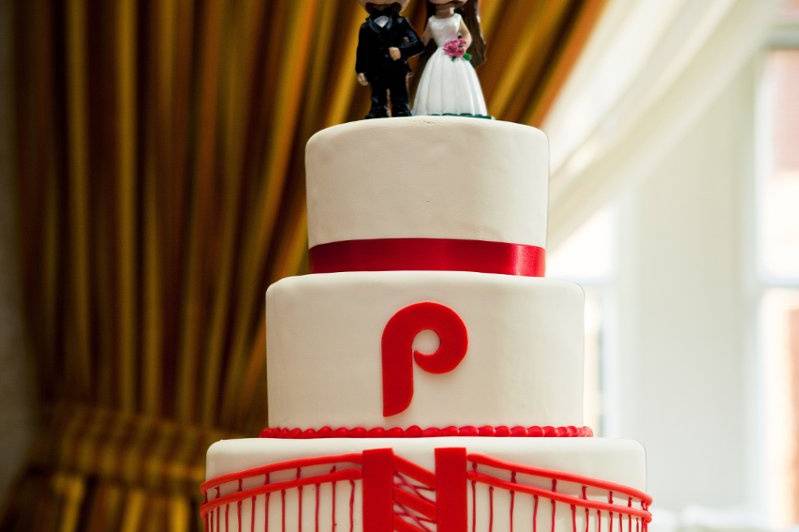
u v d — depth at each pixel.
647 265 3.43
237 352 2.78
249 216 2.79
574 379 1.70
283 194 2.77
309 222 1.80
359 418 1.60
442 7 1.87
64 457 2.77
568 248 3.47
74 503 2.73
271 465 1.55
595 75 2.84
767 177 3.50
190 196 2.81
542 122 2.77
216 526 1.63
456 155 1.66
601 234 3.47
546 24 2.75
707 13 2.79
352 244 1.69
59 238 2.91
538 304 1.64
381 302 1.60
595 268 3.47
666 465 3.38
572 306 1.69
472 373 1.59
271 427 1.74
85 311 2.84
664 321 3.42
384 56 1.80
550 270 3.46
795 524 3.38
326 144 1.73
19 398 2.93
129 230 2.81
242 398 2.78
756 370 3.41
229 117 2.78
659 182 3.45
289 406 1.67
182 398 2.78
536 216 1.76
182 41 2.80
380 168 1.67
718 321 3.42
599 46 2.80
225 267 2.78
